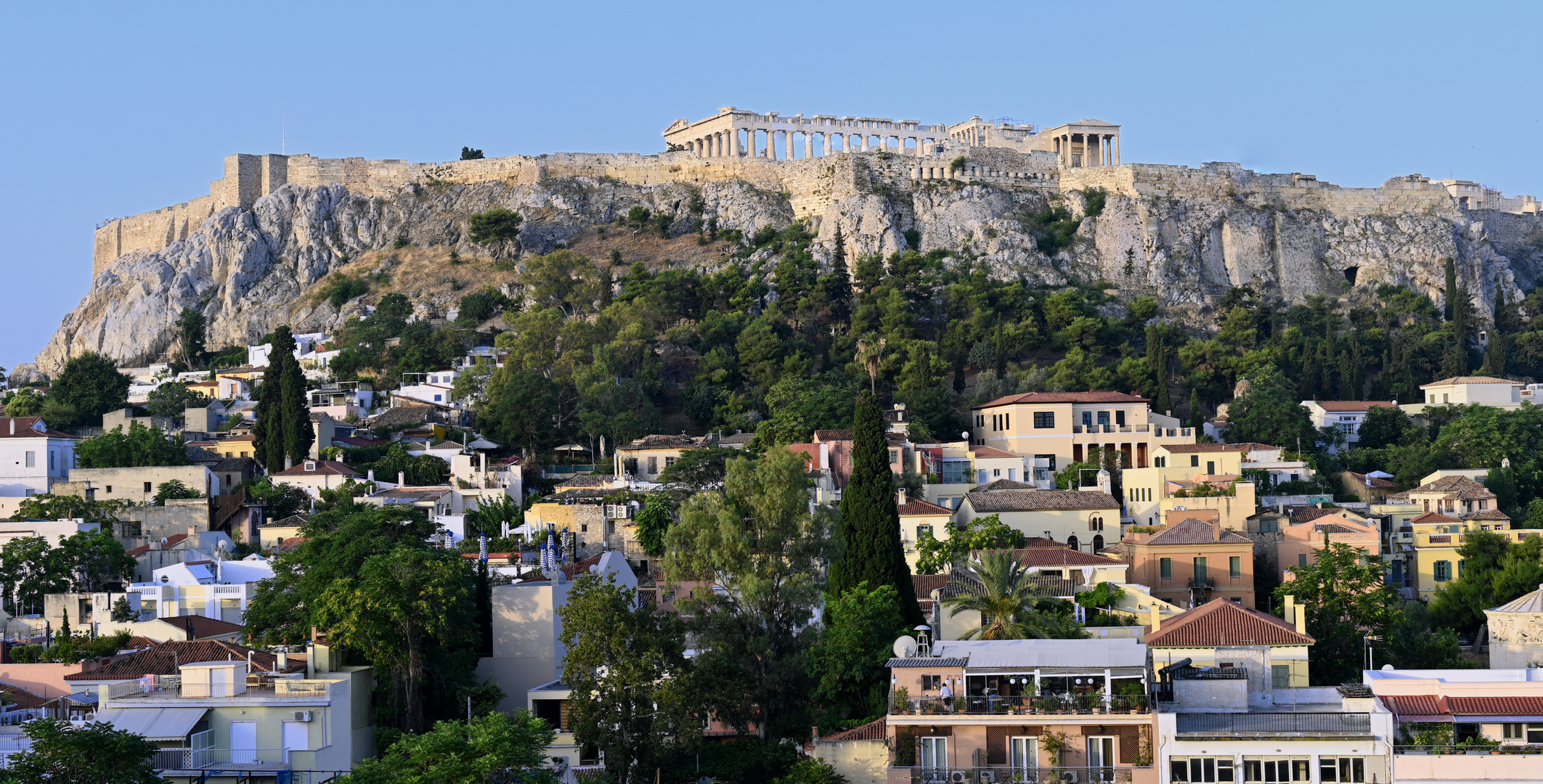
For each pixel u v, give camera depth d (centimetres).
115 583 15938
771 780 10831
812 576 12725
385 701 11281
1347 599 13600
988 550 14488
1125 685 9694
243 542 18262
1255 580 16625
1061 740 9525
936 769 9562
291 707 10206
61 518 17888
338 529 14362
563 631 11781
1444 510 19325
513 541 16975
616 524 17800
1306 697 10269
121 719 10119
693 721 10888
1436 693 9369
